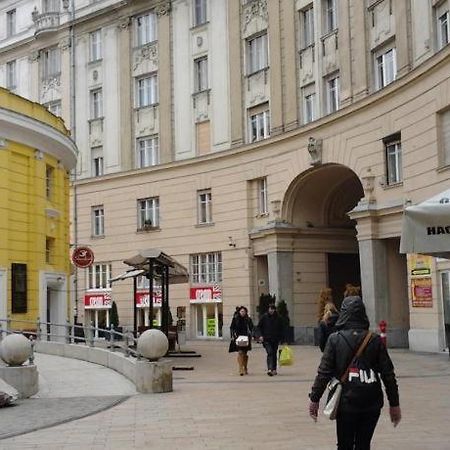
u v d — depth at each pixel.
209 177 36.62
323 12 30.55
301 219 33.19
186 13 38.28
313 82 31.02
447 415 11.09
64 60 44.16
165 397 13.88
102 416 11.74
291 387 15.22
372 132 26.73
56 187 26.80
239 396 13.83
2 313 22.62
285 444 9.16
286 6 32.59
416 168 23.86
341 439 6.13
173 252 37.97
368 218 26.38
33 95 45.91
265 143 33.22
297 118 31.81
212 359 23.09
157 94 39.56
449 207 7.53
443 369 18.09
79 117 43.00
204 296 36.38
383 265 26.38
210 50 37.03
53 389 15.02
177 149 38.25
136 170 39.66
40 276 24.56
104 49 42.16
